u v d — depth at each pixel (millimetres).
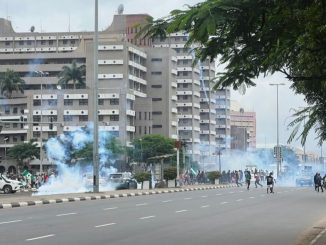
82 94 127938
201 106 166000
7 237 16344
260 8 9109
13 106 132000
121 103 124875
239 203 34406
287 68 11734
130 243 15281
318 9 9406
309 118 14688
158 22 9602
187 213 26344
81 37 151125
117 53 128000
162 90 140125
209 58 10555
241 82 11492
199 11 8969
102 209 28656
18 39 153750
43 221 21703
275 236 17359
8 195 44219
